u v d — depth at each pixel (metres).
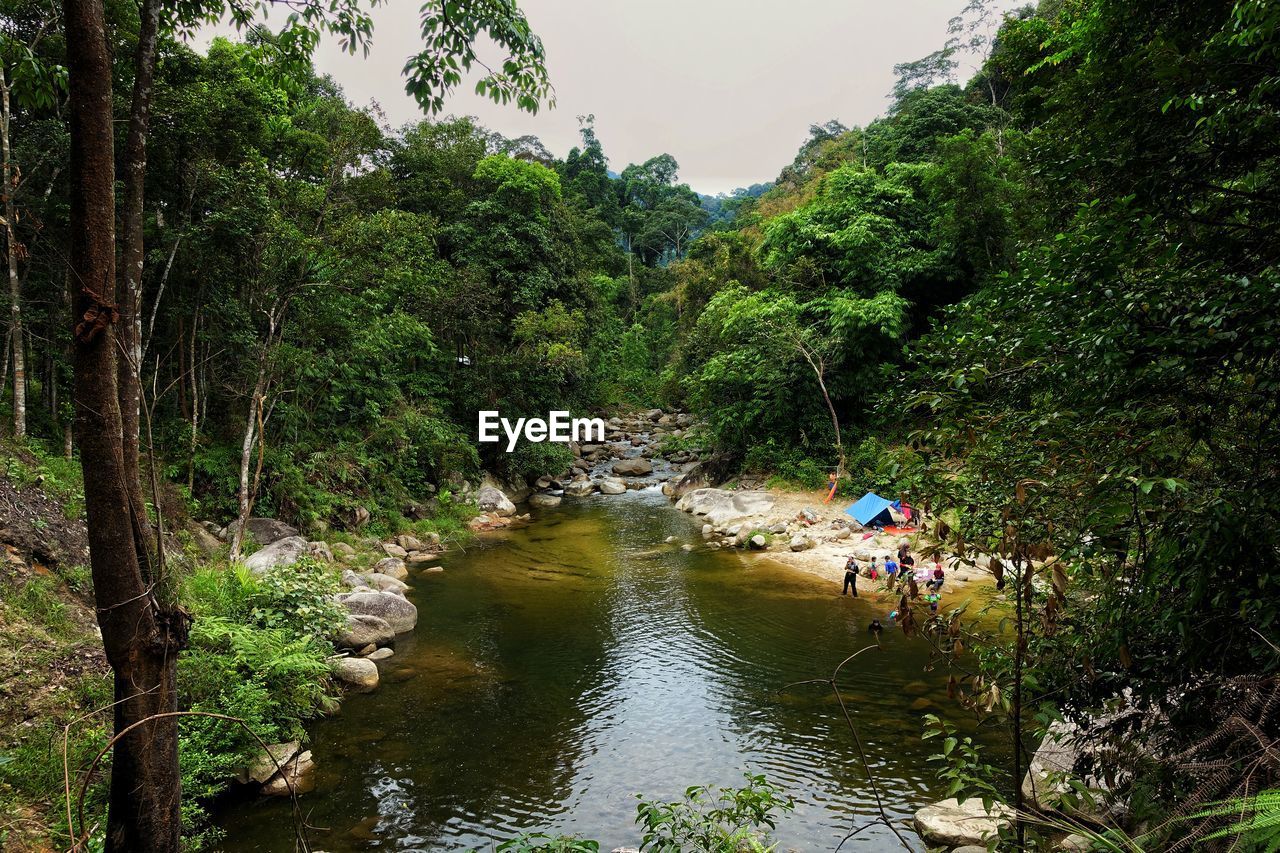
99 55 4.73
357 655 12.20
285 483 17.78
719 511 24.27
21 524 9.69
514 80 6.63
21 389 12.30
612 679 11.35
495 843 7.03
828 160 57.78
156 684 5.08
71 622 8.70
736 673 11.45
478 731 9.55
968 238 22.52
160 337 16.84
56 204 12.97
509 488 30.45
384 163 32.09
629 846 6.88
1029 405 4.53
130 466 5.18
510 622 14.31
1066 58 10.76
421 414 24.97
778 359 25.67
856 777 8.08
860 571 16.77
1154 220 4.10
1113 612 3.97
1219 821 2.90
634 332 56.28
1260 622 3.38
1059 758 5.88
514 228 32.22
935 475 4.25
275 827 7.29
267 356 15.52
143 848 4.93
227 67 16.03
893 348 25.03
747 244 38.69
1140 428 3.70
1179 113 4.33
